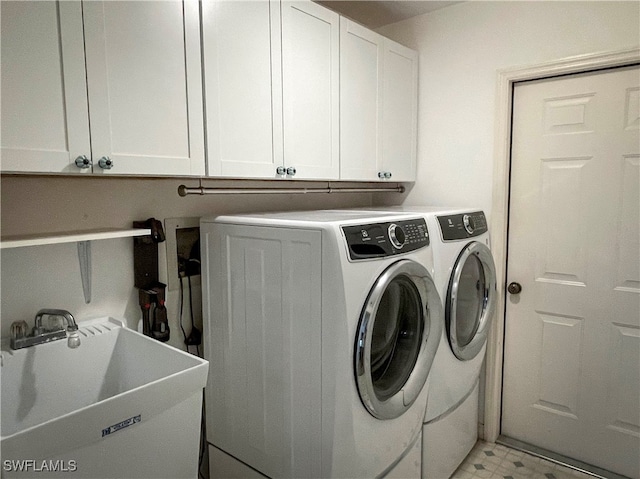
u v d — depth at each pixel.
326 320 1.33
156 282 1.70
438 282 1.75
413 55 2.44
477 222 2.09
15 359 1.29
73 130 1.12
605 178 2.00
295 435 1.46
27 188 1.36
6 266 1.34
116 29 1.18
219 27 1.43
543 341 2.25
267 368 1.52
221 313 1.67
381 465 1.51
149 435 1.11
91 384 1.46
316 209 2.34
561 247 2.15
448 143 2.42
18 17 1.01
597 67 1.95
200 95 1.39
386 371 1.65
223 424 1.73
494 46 2.22
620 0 1.86
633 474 2.04
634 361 2.00
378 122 2.19
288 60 1.67
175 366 1.33
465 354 1.94
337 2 2.29
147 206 1.68
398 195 2.68
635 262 1.96
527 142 2.20
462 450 2.11
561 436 2.24
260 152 1.59
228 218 1.61
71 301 1.49
